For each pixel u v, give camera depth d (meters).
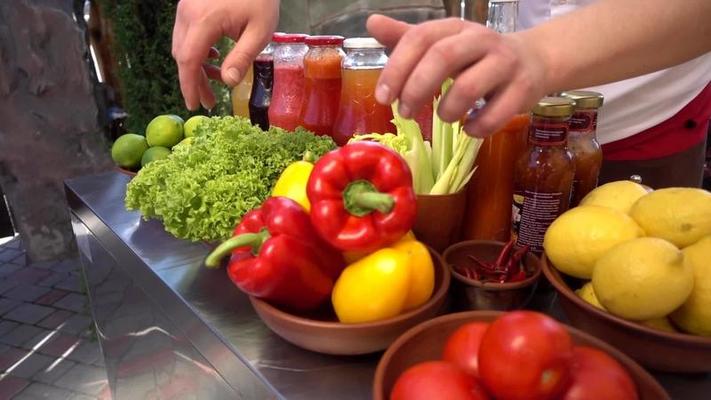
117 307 1.07
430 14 2.44
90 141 2.35
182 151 0.83
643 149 1.11
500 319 0.44
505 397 0.43
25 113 2.21
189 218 0.74
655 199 0.58
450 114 0.46
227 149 0.78
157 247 0.87
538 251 0.71
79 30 2.23
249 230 0.62
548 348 0.41
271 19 0.74
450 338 0.51
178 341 0.78
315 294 0.59
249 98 1.12
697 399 0.52
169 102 2.25
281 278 0.56
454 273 0.63
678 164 1.14
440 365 0.46
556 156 0.68
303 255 0.57
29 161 2.29
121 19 2.14
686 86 1.07
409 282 0.54
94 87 2.38
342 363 0.59
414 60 0.45
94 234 1.07
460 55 0.43
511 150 0.73
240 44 0.72
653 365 0.53
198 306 0.70
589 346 0.49
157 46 2.19
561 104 0.66
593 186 0.76
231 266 0.59
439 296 0.57
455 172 0.70
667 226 0.56
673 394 0.53
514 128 0.72
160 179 0.83
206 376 0.71
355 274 0.55
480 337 0.49
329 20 2.49
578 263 0.58
